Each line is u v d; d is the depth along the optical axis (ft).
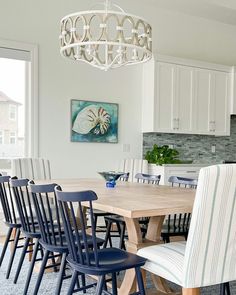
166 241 9.46
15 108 15.92
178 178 11.29
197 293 6.09
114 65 10.71
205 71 19.22
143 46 9.29
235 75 20.01
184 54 19.84
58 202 6.89
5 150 15.76
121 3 17.71
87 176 17.19
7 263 11.46
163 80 17.92
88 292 9.13
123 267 6.46
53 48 16.24
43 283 9.74
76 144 16.88
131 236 7.82
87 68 17.08
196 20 20.24
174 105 18.24
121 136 18.04
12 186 8.84
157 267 6.57
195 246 5.92
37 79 15.87
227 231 6.14
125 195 8.43
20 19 15.46
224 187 5.88
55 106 16.31
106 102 17.57
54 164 16.31
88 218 14.46
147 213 6.37
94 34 16.71
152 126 17.75
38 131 15.93
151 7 18.65
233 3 17.04
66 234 6.80
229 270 6.30
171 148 19.48
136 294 6.93
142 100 18.49
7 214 10.17
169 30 19.30
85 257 7.00
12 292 9.12
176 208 6.67
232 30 21.58
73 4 16.55
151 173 17.80
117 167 17.93
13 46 15.28
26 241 9.61
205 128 19.29
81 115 16.93
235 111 20.04
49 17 16.10
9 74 15.81
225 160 21.33
